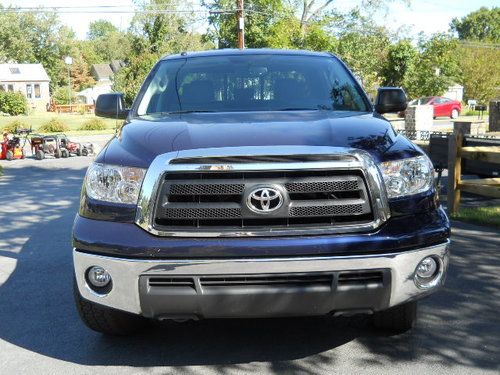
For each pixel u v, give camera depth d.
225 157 3.44
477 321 4.52
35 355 4.10
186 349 4.14
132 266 3.42
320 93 5.00
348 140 3.64
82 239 3.58
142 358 4.02
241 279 3.40
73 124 45.00
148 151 3.66
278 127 3.88
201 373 3.78
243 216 3.42
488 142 9.62
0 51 90.62
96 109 5.53
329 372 3.75
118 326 4.13
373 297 3.46
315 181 3.46
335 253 3.39
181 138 3.75
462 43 55.72
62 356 4.08
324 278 3.41
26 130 22.36
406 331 4.32
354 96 5.02
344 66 5.45
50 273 6.04
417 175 3.71
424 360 3.89
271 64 5.30
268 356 4.01
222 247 3.36
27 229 8.25
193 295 3.40
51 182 14.26
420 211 3.63
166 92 5.07
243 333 4.39
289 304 3.41
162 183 3.48
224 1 39.81
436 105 38.75
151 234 3.46
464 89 52.31
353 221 3.48
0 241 7.51
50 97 90.00
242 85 5.07
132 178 3.58
